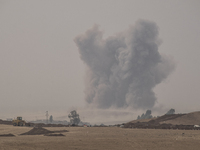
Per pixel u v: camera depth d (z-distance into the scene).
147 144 89.56
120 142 95.38
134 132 156.75
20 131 159.38
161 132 155.75
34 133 142.25
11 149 75.81
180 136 122.00
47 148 79.38
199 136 121.94
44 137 117.81
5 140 101.12
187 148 80.81
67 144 88.75
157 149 78.62
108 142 95.12
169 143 92.12
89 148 80.38
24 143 89.62
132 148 80.50
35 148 78.75
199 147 83.06
